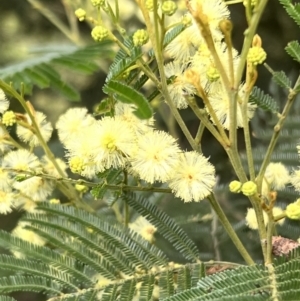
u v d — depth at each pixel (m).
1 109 0.46
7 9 1.03
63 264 0.47
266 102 0.46
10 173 0.49
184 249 0.46
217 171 0.70
